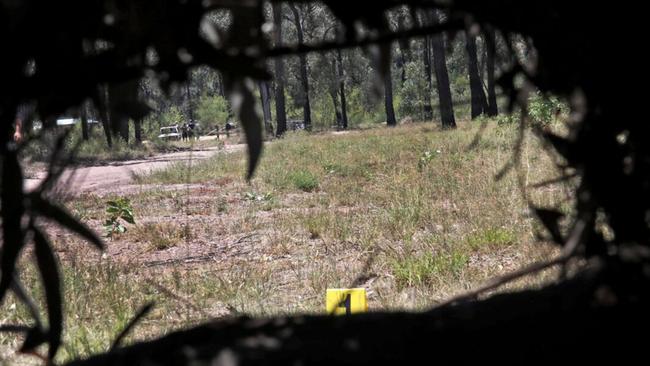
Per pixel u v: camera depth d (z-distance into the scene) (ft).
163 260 29.91
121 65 4.41
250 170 4.54
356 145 92.07
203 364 4.59
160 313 20.16
